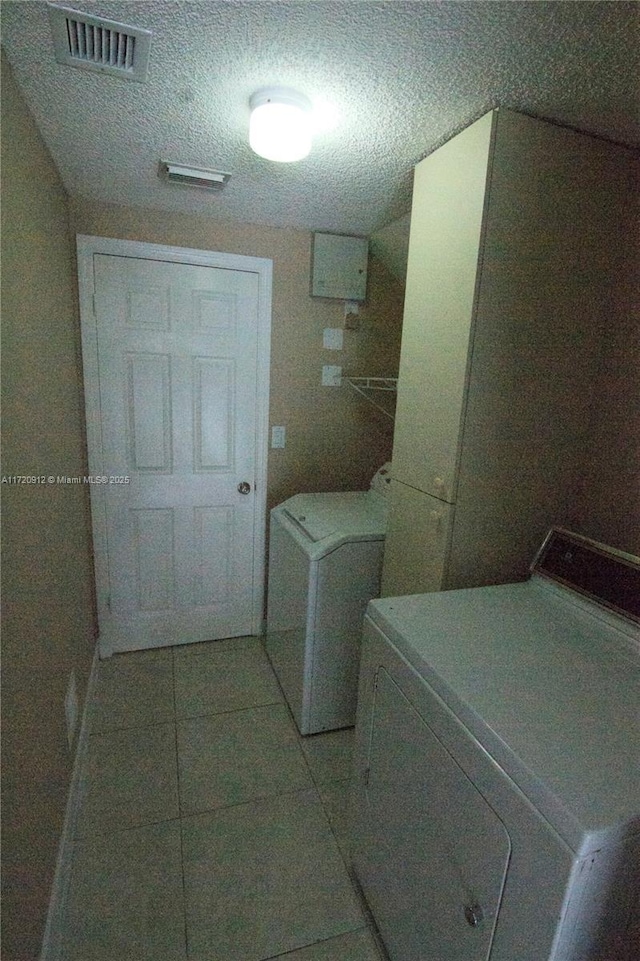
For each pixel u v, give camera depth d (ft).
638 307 4.37
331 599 6.13
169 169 5.41
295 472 8.37
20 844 3.25
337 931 4.15
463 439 4.37
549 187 4.16
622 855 2.16
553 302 4.38
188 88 3.83
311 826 5.13
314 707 6.37
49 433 4.74
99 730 6.38
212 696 7.13
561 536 4.42
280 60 3.42
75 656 5.77
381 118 4.10
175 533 7.98
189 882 4.50
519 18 2.91
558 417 4.66
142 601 8.04
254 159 5.08
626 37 3.05
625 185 4.43
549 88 3.62
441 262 4.54
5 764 3.01
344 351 8.20
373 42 3.18
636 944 2.42
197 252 7.13
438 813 3.07
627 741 2.53
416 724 3.31
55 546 4.82
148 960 3.90
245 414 7.93
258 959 3.93
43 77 3.72
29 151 4.17
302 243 7.62
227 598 8.52
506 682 2.99
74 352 6.60
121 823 5.06
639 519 4.36
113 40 3.28
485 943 2.60
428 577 4.87
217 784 5.61
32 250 4.22
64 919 4.15
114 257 6.82
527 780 2.33
